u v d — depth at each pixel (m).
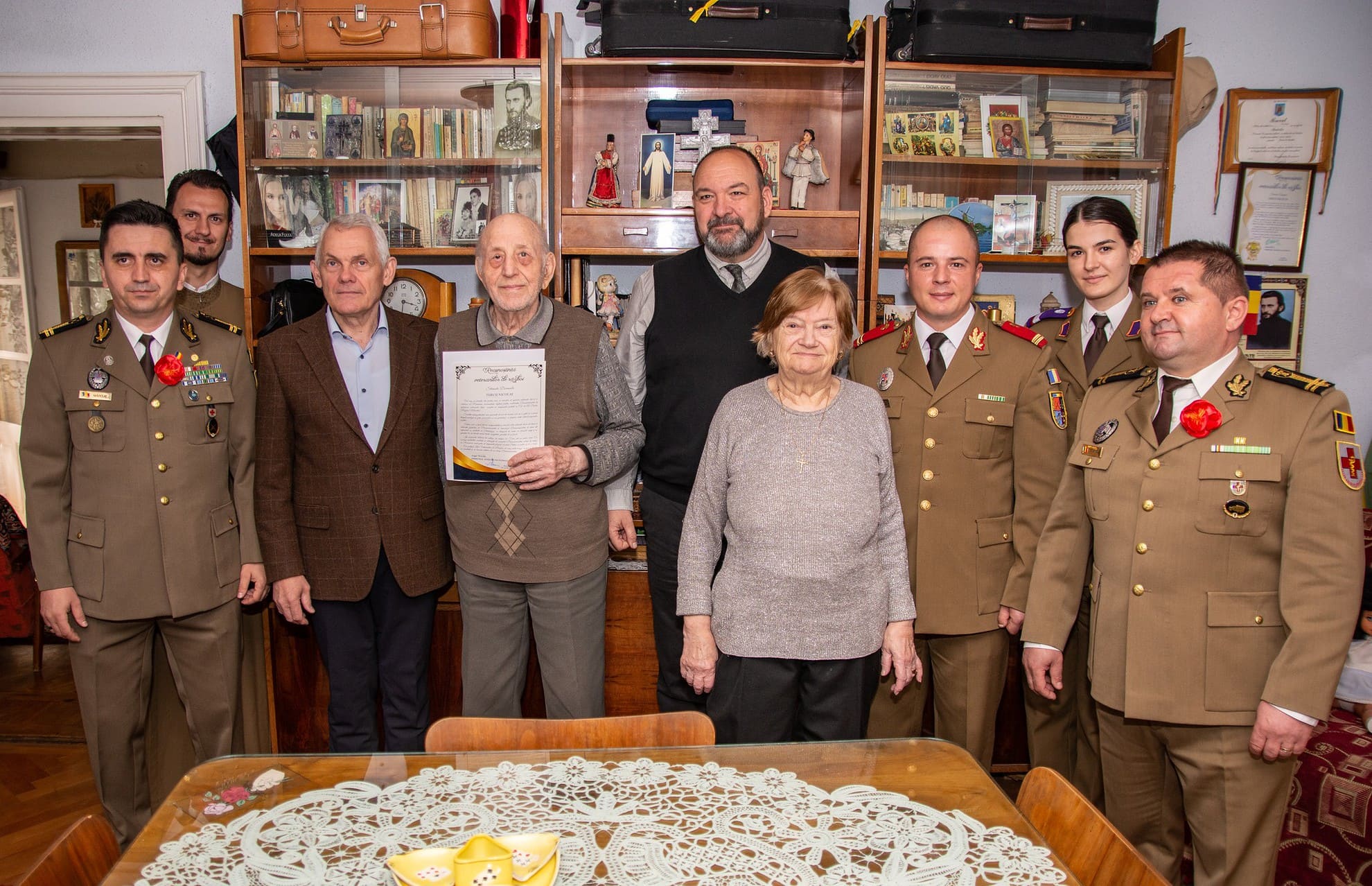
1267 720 1.39
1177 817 1.68
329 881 0.94
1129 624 1.53
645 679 2.41
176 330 1.95
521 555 1.92
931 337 1.95
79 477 1.88
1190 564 1.47
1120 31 2.48
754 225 2.04
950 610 1.87
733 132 2.72
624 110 2.86
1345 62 2.91
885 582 1.68
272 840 1.02
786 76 2.68
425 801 1.11
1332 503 1.37
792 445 1.65
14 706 3.09
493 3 2.79
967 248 1.87
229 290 2.59
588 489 1.96
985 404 1.88
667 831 1.04
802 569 1.59
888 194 2.63
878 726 2.02
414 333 2.05
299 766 1.20
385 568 2.02
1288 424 1.42
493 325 1.96
